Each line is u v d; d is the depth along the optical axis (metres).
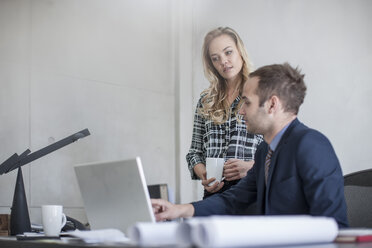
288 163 1.60
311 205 1.48
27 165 3.56
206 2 4.44
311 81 3.68
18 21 3.66
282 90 1.66
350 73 3.47
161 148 4.38
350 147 3.45
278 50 3.88
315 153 1.54
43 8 3.79
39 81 3.69
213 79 2.77
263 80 1.67
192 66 4.54
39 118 3.66
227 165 2.40
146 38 4.39
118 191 1.51
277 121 1.67
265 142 1.87
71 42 3.90
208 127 2.68
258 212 1.74
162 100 4.43
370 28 3.38
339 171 1.53
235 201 1.94
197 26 4.50
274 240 0.99
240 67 2.72
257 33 4.03
